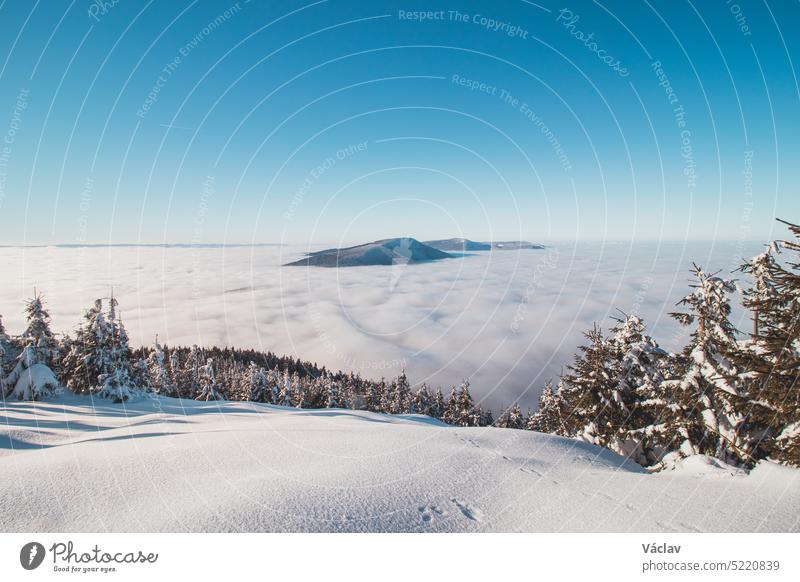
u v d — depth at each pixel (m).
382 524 5.82
